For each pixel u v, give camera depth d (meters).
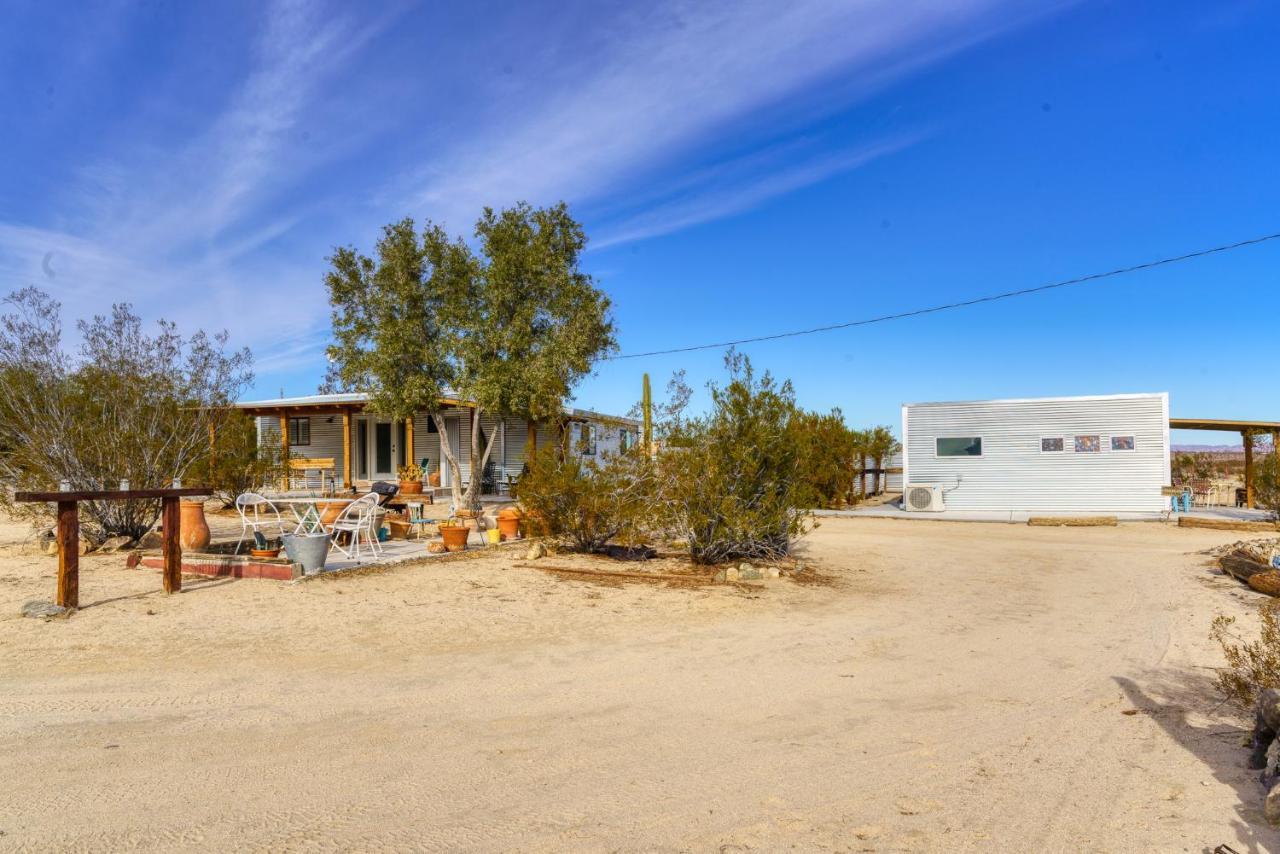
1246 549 12.34
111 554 10.57
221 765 3.85
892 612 8.34
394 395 16.56
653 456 10.95
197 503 10.85
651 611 7.97
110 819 3.23
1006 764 4.05
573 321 17.03
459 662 5.93
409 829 3.20
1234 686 5.27
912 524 19.69
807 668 5.99
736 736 4.42
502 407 16.91
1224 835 3.20
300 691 5.11
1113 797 3.62
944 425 23.31
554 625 7.25
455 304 16.67
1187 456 35.50
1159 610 8.66
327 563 9.98
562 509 11.48
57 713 4.59
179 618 7.03
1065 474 22.14
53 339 10.57
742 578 9.83
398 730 4.42
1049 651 6.68
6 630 6.52
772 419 10.75
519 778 3.76
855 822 3.34
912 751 4.23
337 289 16.39
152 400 11.07
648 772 3.86
